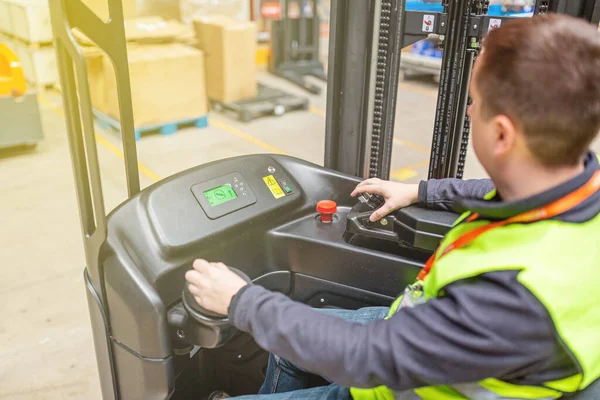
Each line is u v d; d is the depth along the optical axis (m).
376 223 1.25
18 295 2.22
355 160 1.56
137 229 1.07
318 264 1.28
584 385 0.70
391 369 0.71
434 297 0.74
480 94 0.67
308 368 0.77
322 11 6.30
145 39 3.86
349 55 1.45
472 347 0.65
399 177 3.39
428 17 1.34
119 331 1.08
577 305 0.64
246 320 0.81
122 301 1.03
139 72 3.63
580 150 0.64
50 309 2.14
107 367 1.17
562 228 0.66
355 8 1.39
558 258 0.65
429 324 0.69
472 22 1.29
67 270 2.40
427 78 5.71
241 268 1.23
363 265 1.24
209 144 3.80
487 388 0.74
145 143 3.79
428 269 0.87
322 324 0.75
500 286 0.65
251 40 4.30
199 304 0.92
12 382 1.79
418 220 1.15
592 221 0.67
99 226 1.00
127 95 1.13
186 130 4.05
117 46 1.07
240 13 5.07
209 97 4.52
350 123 1.53
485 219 0.75
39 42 4.52
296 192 1.35
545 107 0.60
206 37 4.31
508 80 0.62
